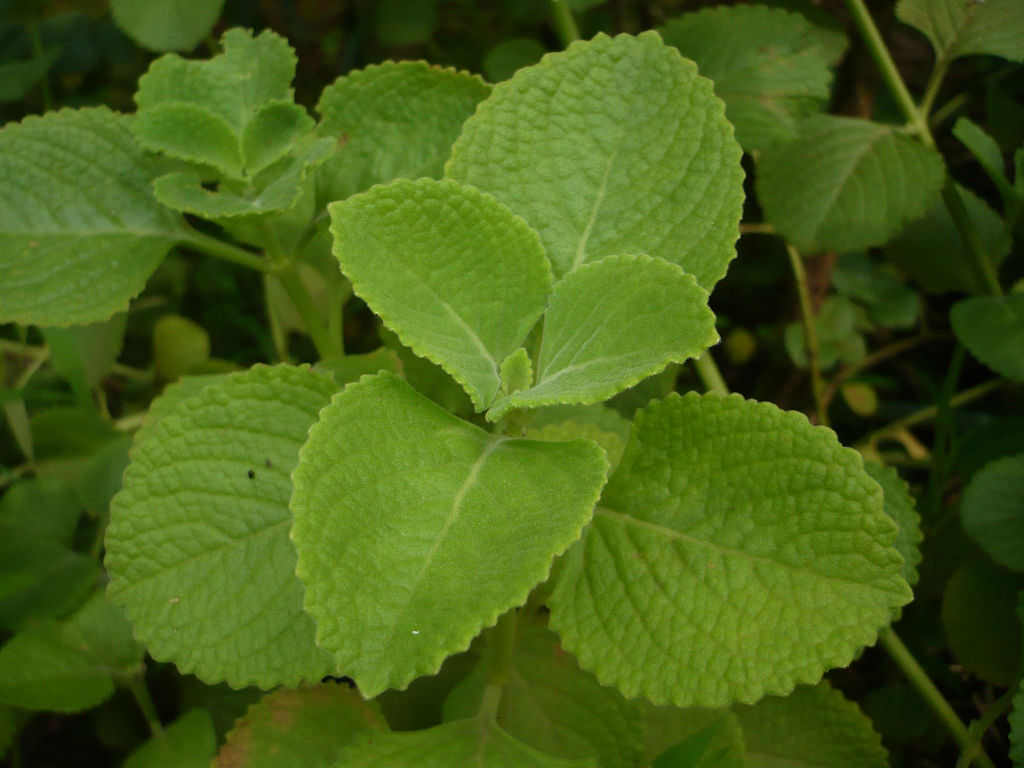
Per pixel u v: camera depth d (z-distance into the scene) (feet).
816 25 1.37
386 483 0.78
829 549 0.82
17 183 1.04
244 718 0.96
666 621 0.83
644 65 0.96
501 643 0.96
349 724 0.97
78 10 1.68
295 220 1.15
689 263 0.92
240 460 0.91
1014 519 1.12
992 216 1.38
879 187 1.21
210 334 1.54
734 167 0.93
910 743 1.21
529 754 0.89
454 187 0.86
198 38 1.33
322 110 1.10
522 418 0.88
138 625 0.89
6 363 1.34
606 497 0.87
